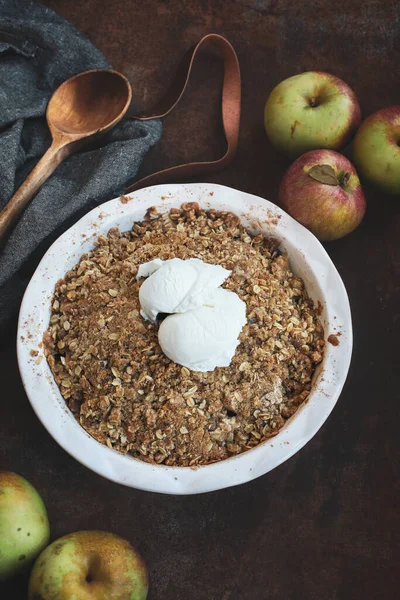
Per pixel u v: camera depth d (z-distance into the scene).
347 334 0.64
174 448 0.62
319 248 0.67
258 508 0.70
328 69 0.78
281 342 0.64
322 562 0.69
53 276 0.65
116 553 0.63
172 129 0.77
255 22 0.78
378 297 0.74
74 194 0.71
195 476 0.61
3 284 0.69
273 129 0.72
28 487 0.64
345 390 0.72
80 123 0.74
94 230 0.67
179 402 0.62
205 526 0.69
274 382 0.63
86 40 0.75
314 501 0.70
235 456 0.62
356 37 0.78
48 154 0.71
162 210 0.68
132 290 0.64
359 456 0.71
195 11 0.78
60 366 0.64
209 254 0.66
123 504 0.70
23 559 0.63
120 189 0.72
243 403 0.62
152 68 0.78
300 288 0.67
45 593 0.61
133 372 0.62
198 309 0.61
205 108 0.78
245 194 0.68
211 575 0.69
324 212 0.68
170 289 0.61
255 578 0.69
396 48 0.78
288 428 0.62
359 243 0.75
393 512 0.70
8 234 0.71
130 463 0.61
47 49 0.74
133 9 0.78
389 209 0.75
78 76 0.73
